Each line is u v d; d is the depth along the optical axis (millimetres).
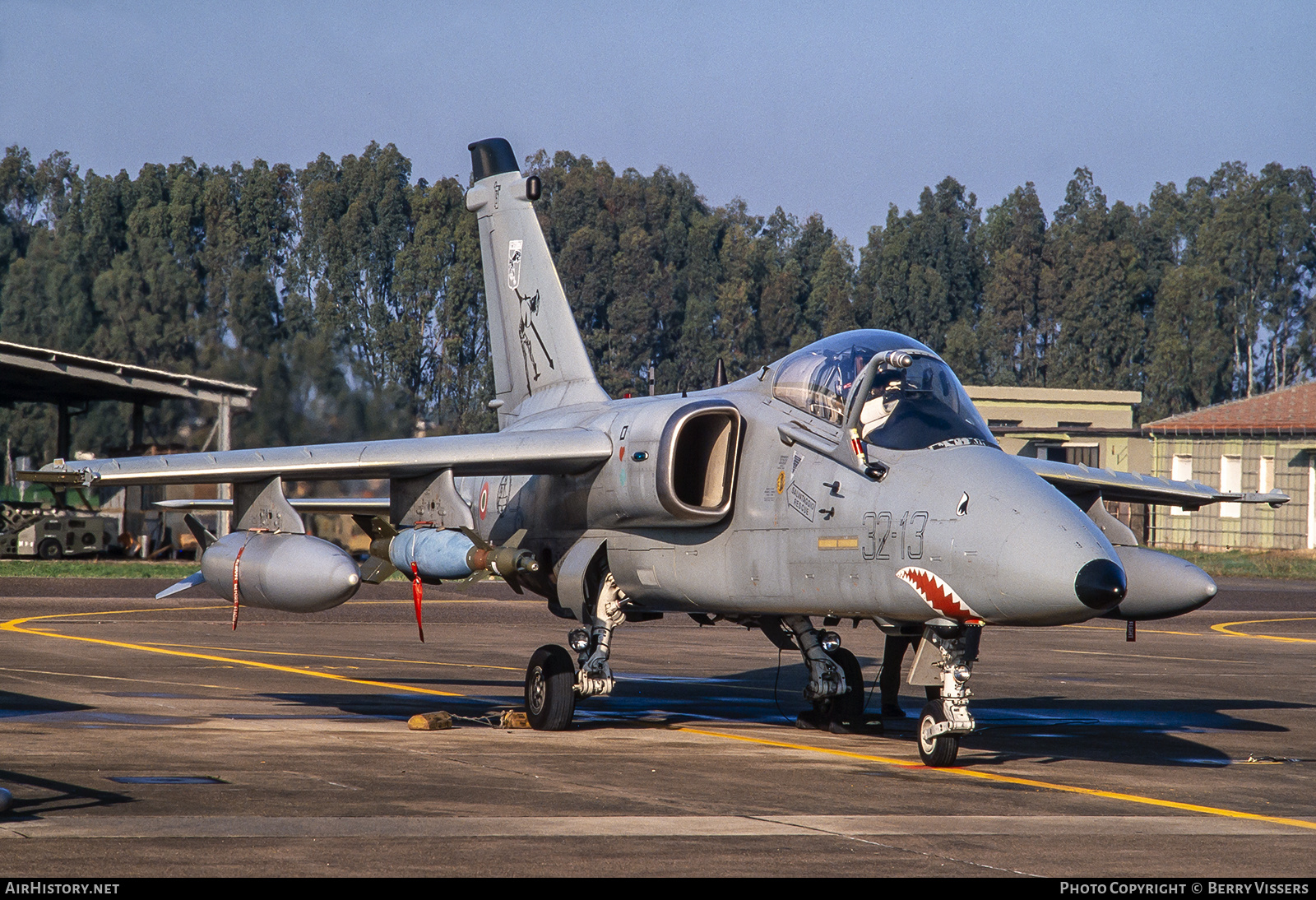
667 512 42906
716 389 47000
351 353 154250
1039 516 34281
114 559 158250
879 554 37281
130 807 29281
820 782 34938
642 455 43844
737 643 83375
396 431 151250
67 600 105250
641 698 56469
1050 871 25125
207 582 45781
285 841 26250
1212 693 61281
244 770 34688
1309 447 177000
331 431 149625
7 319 194750
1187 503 52438
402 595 123250
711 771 36562
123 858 24516
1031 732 47531
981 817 30484
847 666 47469
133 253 184750
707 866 24938
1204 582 43500
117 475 42594
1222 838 28625
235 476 44531
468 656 72250
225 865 24219
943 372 40281
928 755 37906
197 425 153750
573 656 76312
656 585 45688
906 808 31438
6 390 158875
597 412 50344
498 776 34844
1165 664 75062
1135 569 45125
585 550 47156
